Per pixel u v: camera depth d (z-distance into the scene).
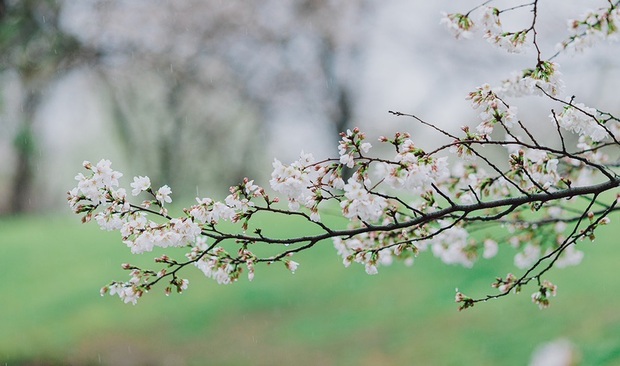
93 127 39.28
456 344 11.09
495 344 10.73
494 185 4.25
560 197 3.34
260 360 12.01
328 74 30.70
